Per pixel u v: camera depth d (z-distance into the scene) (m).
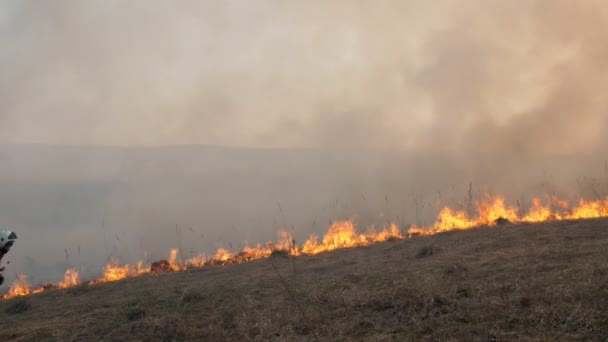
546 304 5.71
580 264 7.09
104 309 8.36
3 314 9.30
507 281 6.78
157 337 6.50
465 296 6.47
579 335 4.93
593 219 11.91
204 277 10.94
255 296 7.90
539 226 11.52
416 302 6.33
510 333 5.15
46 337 7.08
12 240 6.55
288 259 12.37
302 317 6.48
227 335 6.27
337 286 7.83
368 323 6.02
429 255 9.91
